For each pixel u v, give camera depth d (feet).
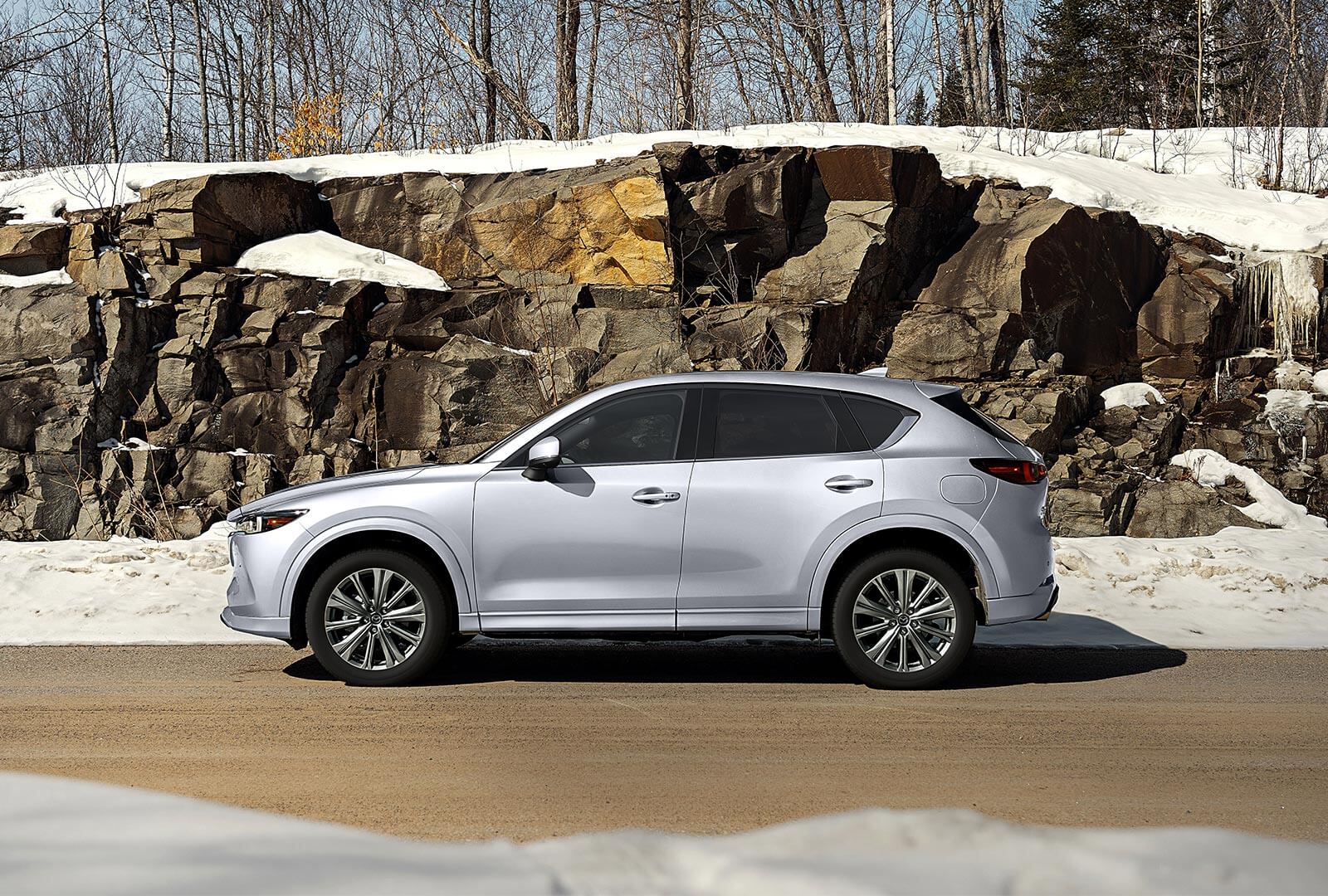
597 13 76.28
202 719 19.12
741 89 79.10
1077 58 112.88
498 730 18.47
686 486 22.03
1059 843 8.24
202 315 44.62
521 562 22.07
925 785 15.21
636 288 47.16
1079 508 42.04
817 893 7.06
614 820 13.46
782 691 21.84
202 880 7.02
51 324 43.14
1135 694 21.67
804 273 47.67
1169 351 48.75
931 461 22.13
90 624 28.07
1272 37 88.94
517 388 44.04
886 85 71.26
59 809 9.30
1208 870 7.52
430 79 85.05
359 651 22.25
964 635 21.85
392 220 50.75
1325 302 48.34
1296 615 30.32
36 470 41.29
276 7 89.04
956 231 51.90
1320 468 44.65
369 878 7.16
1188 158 62.75
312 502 22.47
